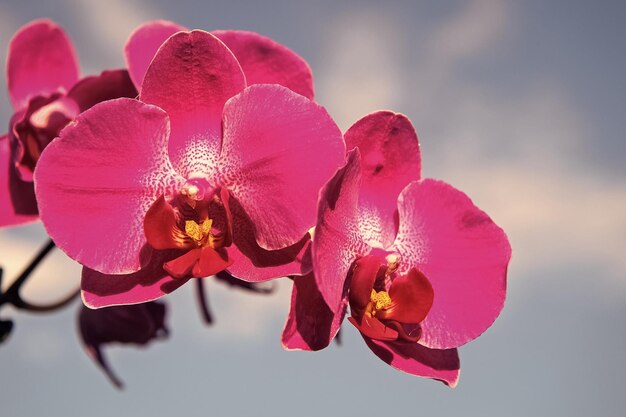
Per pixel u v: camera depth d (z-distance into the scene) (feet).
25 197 1.97
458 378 1.73
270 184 1.68
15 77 2.05
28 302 1.98
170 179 1.70
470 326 1.73
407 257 1.75
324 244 1.65
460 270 1.74
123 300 1.67
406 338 1.70
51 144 1.64
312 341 1.67
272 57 1.78
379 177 1.75
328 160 1.66
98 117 1.65
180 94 1.69
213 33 1.77
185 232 1.70
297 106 1.67
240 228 1.71
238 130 1.69
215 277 2.04
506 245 1.73
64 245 1.65
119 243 1.68
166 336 2.17
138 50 1.79
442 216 1.75
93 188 1.66
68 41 2.08
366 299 1.70
